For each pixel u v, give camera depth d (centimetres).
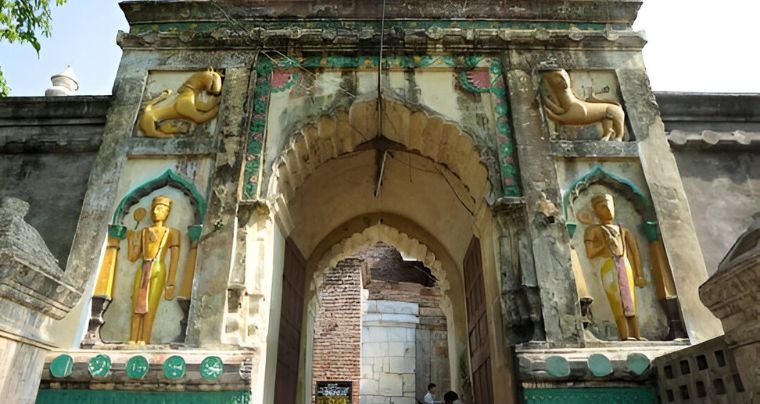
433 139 654
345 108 623
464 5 681
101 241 549
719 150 639
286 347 682
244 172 582
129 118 613
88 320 514
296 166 640
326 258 897
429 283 1642
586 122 612
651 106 622
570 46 654
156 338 512
